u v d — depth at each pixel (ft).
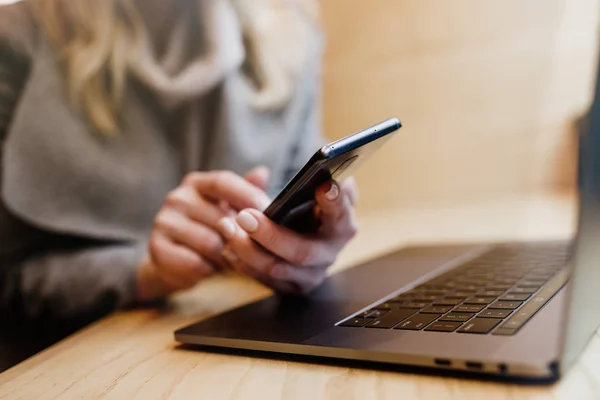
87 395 1.10
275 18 3.69
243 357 1.22
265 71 3.43
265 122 3.35
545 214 3.49
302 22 3.78
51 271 2.32
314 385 1.01
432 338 1.03
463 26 4.83
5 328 2.41
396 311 1.27
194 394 1.04
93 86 2.84
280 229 1.48
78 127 2.76
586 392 0.84
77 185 2.68
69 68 2.81
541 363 0.85
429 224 3.66
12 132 2.61
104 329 1.66
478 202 4.61
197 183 1.94
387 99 5.15
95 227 2.68
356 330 1.17
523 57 4.68
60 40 2.88
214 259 1.89
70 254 2.43
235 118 3.15
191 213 1.90
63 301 2.25
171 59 3.11
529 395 0.85
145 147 2.95
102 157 2.78
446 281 1.55
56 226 2.58
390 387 0.95
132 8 3.04
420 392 0.91
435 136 5.05
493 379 0.92
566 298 0.88
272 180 3.31
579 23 4.44
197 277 1.89
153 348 1.39
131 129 2.95
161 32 3.15
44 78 2.75
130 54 3.00
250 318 1.42
